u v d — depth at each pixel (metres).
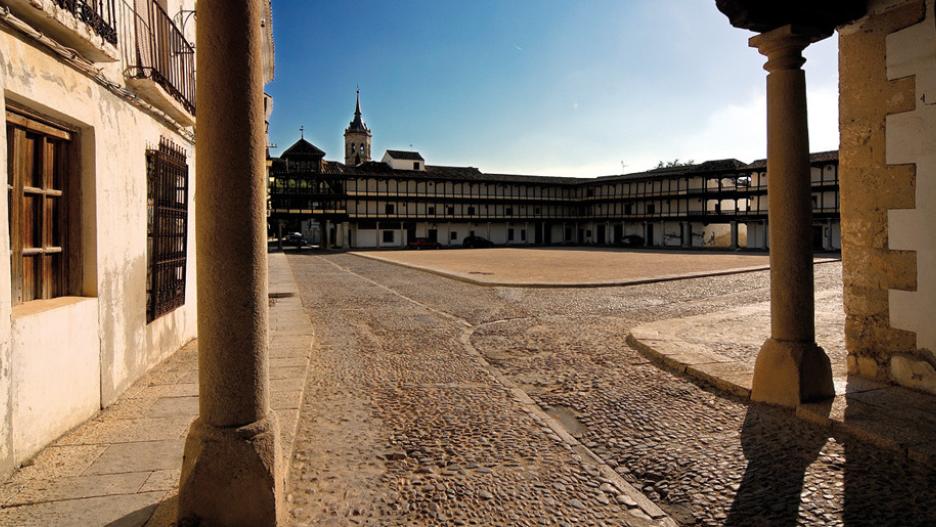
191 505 2.44
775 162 4.41
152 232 5.89
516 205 67.00
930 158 4.40
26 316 3.30
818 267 23.28
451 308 11.20
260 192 2.59
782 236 4.41
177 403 4.54
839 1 4.35
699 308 10.98
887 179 4.72
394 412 4.47
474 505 2.89
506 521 2.72
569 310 10.74
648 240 59.75
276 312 10.34
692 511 2.83
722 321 9.00
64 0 3.65
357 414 4.42
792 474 3.20
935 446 3.36
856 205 4.99
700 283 16.36
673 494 3.02
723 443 3.71
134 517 2.61
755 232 49.19
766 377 4.51
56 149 4.19
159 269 5.95
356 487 3.09
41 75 3.55
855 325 5.05
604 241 65.75
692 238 54.88
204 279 2.51
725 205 56.09
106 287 4.51
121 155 4.90
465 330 8.55
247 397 2.53
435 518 2.75
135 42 5.34
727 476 3.21
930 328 4.43
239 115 2.48
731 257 33.50
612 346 7.11
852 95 4.98
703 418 4.24
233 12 2.46
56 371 3.65
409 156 65.31
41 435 3.46
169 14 6.49
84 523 2.54
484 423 4.19
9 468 3.08
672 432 3.96
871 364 4.91
